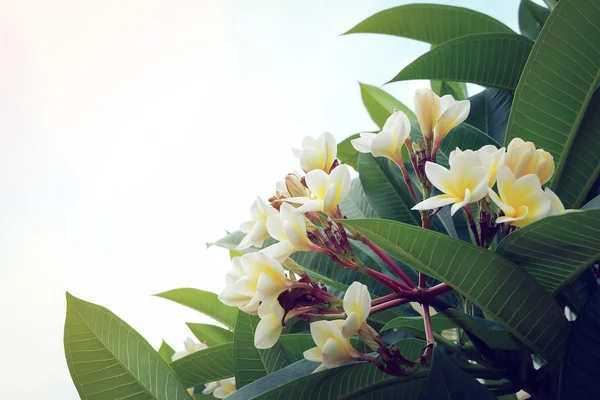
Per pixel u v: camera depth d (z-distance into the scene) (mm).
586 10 916
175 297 1275
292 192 918
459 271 845
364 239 907
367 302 843
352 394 896
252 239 920
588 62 937
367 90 1602
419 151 945
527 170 845
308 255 1099
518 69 1154
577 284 1027
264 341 861
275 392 871
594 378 818
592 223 788
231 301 885
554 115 972
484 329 883
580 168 982
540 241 829
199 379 1128
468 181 839
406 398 904
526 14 1382
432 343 861
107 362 929
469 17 1247
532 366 948
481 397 758
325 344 838
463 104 955
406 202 1132
